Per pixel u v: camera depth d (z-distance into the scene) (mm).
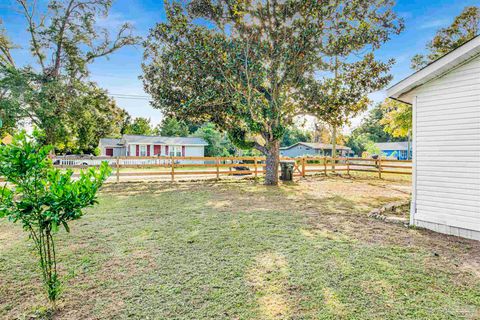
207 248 3785
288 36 9539
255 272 3051
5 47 15898
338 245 3906
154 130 41500
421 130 4922
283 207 6578
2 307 2379
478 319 2223
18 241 4062
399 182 12102
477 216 4223
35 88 14805
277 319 2211
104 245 3898
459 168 4438
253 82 9703
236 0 9086
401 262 3328
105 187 10000
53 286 2373
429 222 4758
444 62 4418
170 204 6910
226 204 6938
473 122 4293
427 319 2217
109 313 2291
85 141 23391
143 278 2910
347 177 14156
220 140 30609
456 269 3145
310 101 10180
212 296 2559
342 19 9492
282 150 44438
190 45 9539
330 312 2301
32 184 2154
